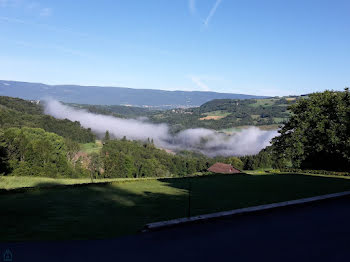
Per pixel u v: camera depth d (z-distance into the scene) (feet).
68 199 51.01
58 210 40.60
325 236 28.32
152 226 29.27
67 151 272.72
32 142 208.33
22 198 52.29
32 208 42.09
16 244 25.14
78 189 64.75
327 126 111.04
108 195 56.13
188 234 28.27
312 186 69.26
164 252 23.59
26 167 192.34
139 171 311.88
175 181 83.71
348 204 42.86
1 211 39.63
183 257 22.59
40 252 23.29
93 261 21.62
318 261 22.39
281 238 27.53
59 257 22.30
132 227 31.04
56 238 26.99
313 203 42.75
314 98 118.32
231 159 365.61
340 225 32.17
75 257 22.35
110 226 31.50
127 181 80.43
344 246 25.72
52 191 61.77
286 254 23.65
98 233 28.71
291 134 119.14
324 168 122.93
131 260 21.88
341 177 92.68
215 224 31.83
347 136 104.06
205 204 45.83
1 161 178.70
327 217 35.55
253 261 22.11
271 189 64.23
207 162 405.59
